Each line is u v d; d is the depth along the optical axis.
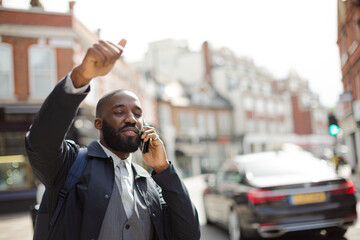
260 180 5.40
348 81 19.23
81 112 15.41
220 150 39.94
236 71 48.16
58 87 1.28
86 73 1.22
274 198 4.96
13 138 14.54
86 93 1.31
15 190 14.23
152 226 1.65
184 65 44.59
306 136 54.44
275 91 55.53
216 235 6.43
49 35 15.85
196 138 36.38
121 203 1.55
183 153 33.22
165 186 1.60
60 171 1.48
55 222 1.45
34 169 1.43
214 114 40.44
